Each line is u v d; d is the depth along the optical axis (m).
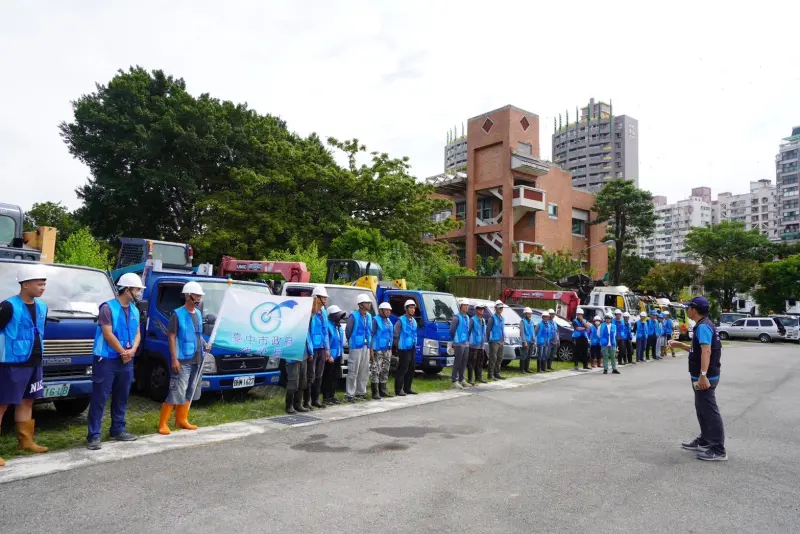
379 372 10.72
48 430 7.27
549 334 16.61
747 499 5.20
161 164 28.75
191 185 28.41
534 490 5.30
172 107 28.83
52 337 6.91
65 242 18.83
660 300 29.02
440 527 4.34
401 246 25.95
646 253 152.50
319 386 9.55
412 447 6.86
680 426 8.52
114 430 6.80
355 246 24.92
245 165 30.09
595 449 6.98
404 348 11.16
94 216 30.31
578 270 35.66
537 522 4.50
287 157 28.11
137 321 6.86
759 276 51.50
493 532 4.27
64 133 28.94
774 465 6.41
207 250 26.41
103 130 28.39
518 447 6.98
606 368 16.36
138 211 29.97
